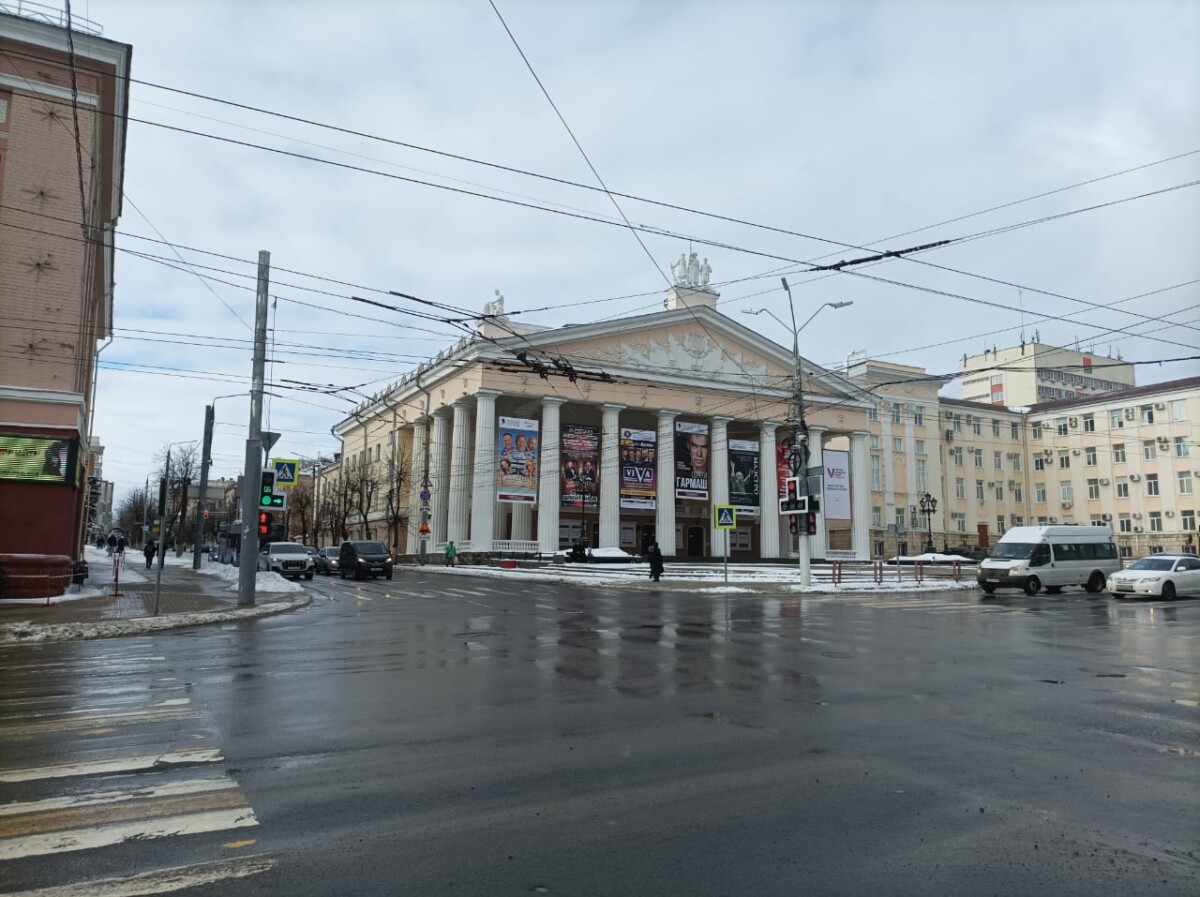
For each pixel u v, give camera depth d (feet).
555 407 168.14
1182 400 208.64
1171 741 21.63
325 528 242.37
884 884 12.54
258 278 68.49
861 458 205.67
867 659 37.32
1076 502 232.73
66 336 71.05
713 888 12.38
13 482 68.44
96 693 27.96
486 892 12.22
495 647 41.32
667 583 107.14
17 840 14.11
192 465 239.71
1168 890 12.30
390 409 208.64
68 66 72.38
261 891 12.19
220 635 47.44
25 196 70.23
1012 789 17.31
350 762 19.08
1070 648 41.93
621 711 24.99
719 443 187.52
